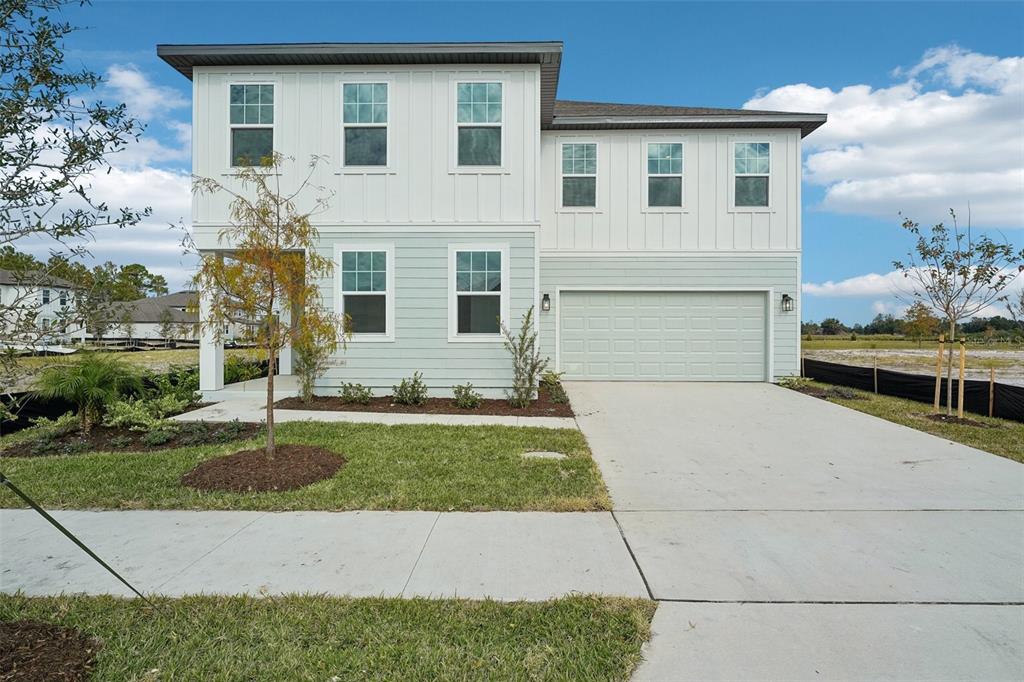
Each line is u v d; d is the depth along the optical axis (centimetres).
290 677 260
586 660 272
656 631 297
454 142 1045
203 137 1047
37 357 391
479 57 1027
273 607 317
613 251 1326
